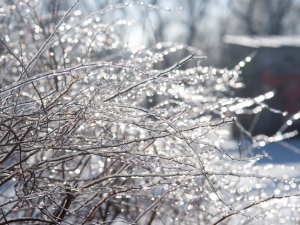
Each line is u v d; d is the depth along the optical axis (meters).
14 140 2.26
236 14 34.22
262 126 17.45
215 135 2.64
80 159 2.80
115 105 2.03
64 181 2.36
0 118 1.99
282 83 17.62
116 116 2.27
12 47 3.15
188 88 2.57
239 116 17.48
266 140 3.22
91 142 2.08
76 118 1.87
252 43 17.83
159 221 2.79
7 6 3.21
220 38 26.70
